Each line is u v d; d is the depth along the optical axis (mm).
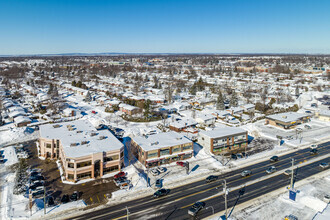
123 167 59906
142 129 88625
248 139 82375
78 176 53219
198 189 49375
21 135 82812
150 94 155625
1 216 40375
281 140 80062
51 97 133500
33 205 43469
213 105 127562
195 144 75312
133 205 43875
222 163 62438
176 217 40250
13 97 144000
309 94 145875
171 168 59656
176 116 105812
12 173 56688
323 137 82375
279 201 45000
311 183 51750
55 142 64000
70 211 42156
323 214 40844
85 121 80562
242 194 47469
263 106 115938
